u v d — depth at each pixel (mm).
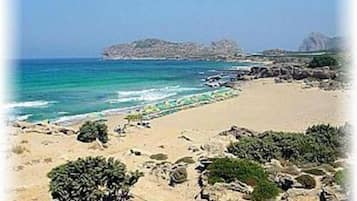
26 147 42625
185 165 36656
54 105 87062
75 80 148250
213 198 29797
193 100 91688
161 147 46656
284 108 81938
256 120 69688
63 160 39656
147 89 121750
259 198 29484
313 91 105438
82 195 27594
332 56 146750
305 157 39906
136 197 30766
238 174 31844
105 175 28438
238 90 113750
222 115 74688
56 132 52125
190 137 52938
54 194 27641
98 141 47219
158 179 34531
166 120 68750
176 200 31188
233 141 45656
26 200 29719
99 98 99750
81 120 69625
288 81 131625
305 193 29203
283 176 32125
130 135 53875
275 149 40750
